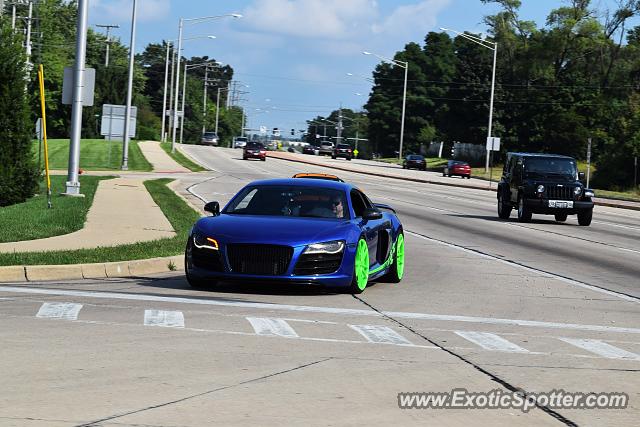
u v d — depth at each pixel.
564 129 127.19
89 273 17.72
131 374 9.64
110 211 30.38
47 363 9.99
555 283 19.70
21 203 32.28
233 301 15.01
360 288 16.48
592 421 8.58
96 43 181.12
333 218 16.66
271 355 10.88
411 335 12.70
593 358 11.67
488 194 67.31
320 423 8.08
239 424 7.94
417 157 126.06
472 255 24.81
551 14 132.88
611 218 46.41
